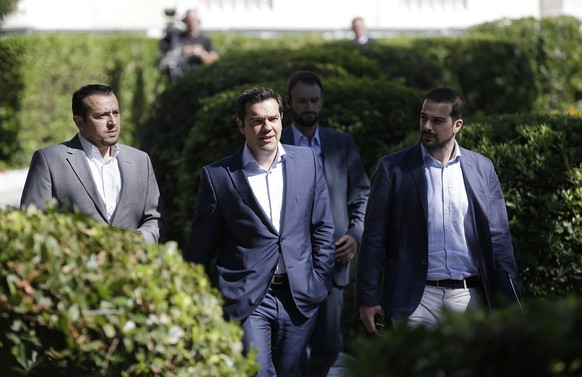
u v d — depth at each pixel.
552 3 26.72
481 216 6.45
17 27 23.64
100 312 4.78
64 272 4.85
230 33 22.97
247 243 6.66
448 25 26.80
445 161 6.51
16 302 4.73
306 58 12.98
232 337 5.18
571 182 7.52
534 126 7.79
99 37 21.41
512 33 21.03
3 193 17.45
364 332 8.89
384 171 6.58
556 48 21.02
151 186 7.14
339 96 9.72
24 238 4.93
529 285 7.61
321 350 7.57
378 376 3.65
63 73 20.83
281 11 26.20
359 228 7.69
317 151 7.74
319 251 6.88
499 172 7.62
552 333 3.43
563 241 7.52
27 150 20.59
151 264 5.09
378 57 14.82
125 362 4.84
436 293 6.44
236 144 9.73
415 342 3.62
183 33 19.72
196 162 10.00
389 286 6.51
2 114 20.33
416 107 9.99
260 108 6.61
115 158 6.98
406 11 26.72
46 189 6.73
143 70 21.67
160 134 12.17
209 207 6.71
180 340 4.89
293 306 6.69
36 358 4.85
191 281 5.16
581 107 21.08
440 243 6.46
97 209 6.81
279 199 6.75
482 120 8.48
